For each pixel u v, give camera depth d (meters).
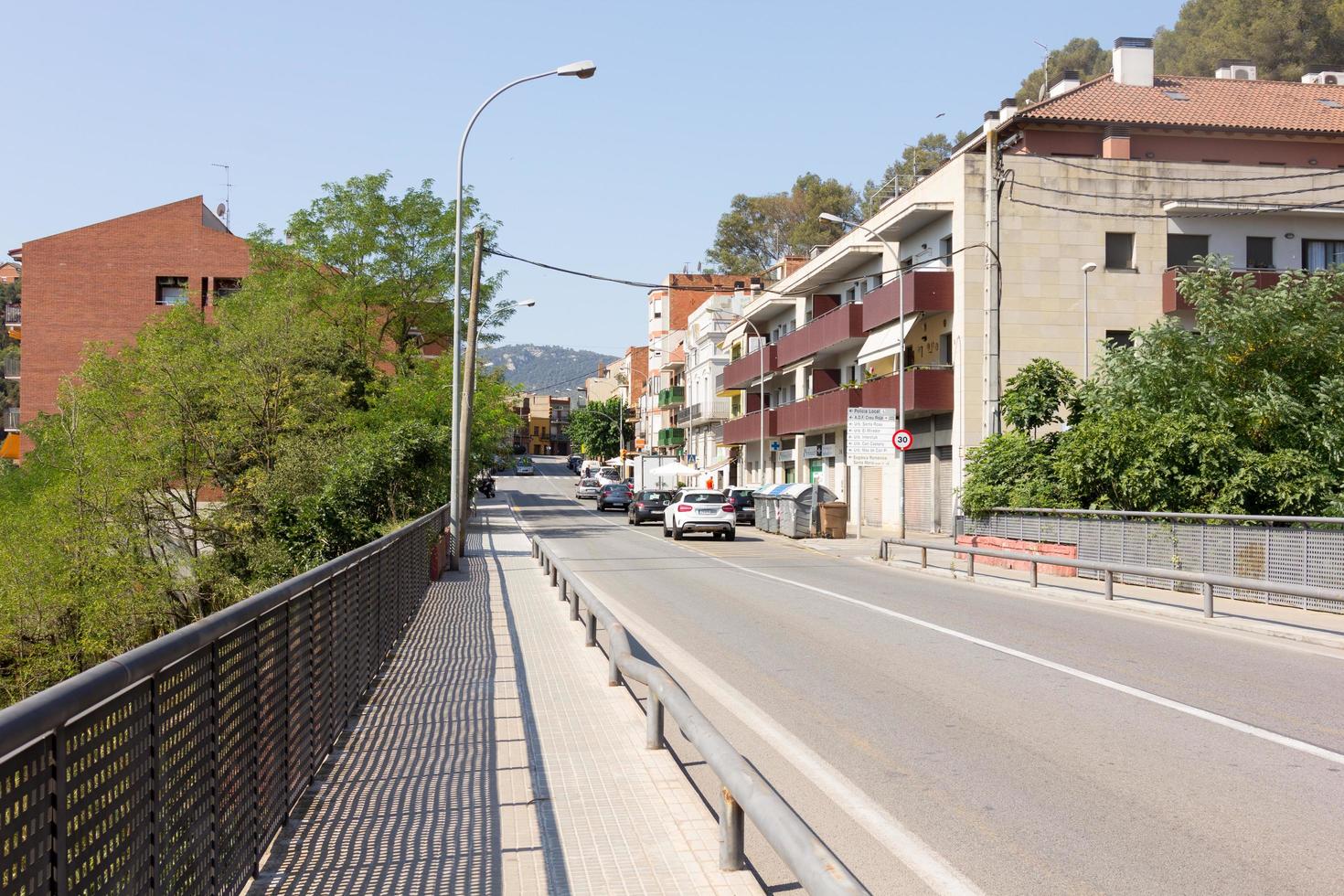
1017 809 5.62
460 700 8.36
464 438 23.55
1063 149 36.94
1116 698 8.51
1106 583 14.98
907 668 9.97
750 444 59.88
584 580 19.77
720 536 34.66
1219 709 8.03
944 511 34.03
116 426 30.42
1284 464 18.05
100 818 2.77
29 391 56.41
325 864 4.66
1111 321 33.16
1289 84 41.31
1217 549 15.48
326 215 44.97
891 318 35.84
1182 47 69.75
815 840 3.42
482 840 4.99
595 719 7.70
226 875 4.05
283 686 5.20
